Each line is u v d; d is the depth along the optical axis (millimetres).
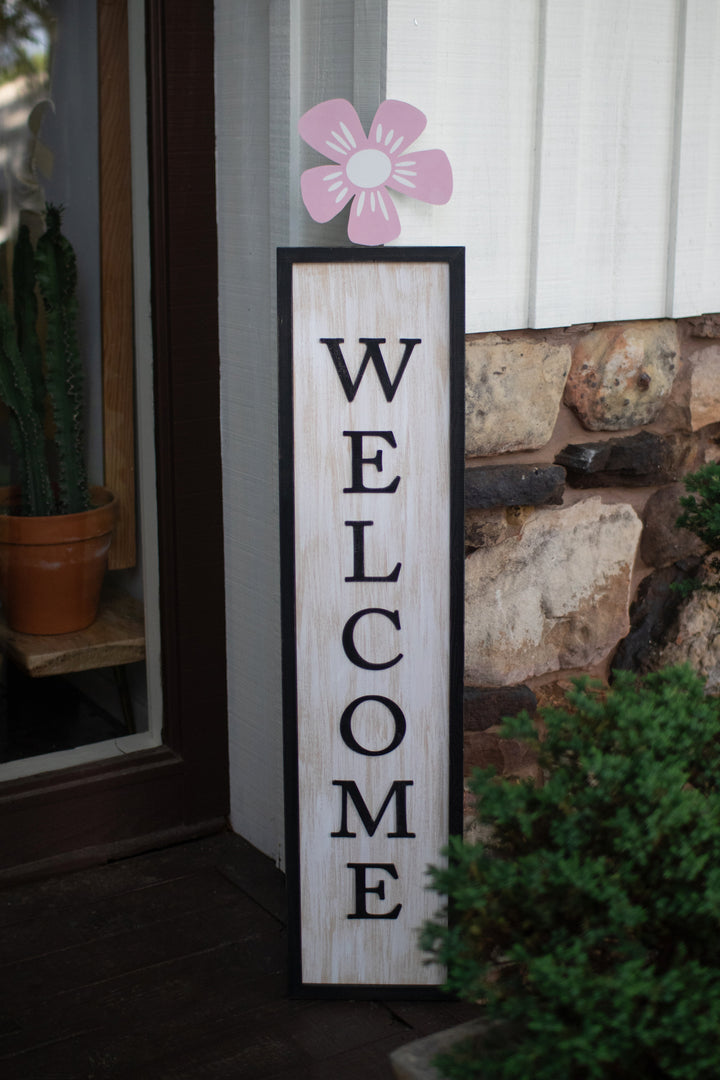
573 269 2234
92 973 2176
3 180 2344
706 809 1311
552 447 2316
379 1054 1965
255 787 2598
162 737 2662
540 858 1310
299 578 1988
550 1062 1189
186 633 2576
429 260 1907
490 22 2021
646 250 2338
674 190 2334
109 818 2572
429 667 2014
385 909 2078
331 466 1962
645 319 2389
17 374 2420
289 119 2117
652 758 1354
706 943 1305
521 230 2156
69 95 2369
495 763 2291
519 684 2324
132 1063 1934
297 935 2080
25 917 2355
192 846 2645
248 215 2316
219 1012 2072
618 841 1281
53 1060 1938
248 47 2230
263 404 2357
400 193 1997
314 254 1903
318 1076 1909
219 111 2355
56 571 2520
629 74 2213
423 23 1950
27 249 2396
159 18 2283
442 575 1990
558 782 1372
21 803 2459
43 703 2566
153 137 2344
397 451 1958
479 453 2189
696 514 2230
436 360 1935
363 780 2043
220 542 2582
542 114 2109
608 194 2250
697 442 2527
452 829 2049
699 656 2574
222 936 2299
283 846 2504
